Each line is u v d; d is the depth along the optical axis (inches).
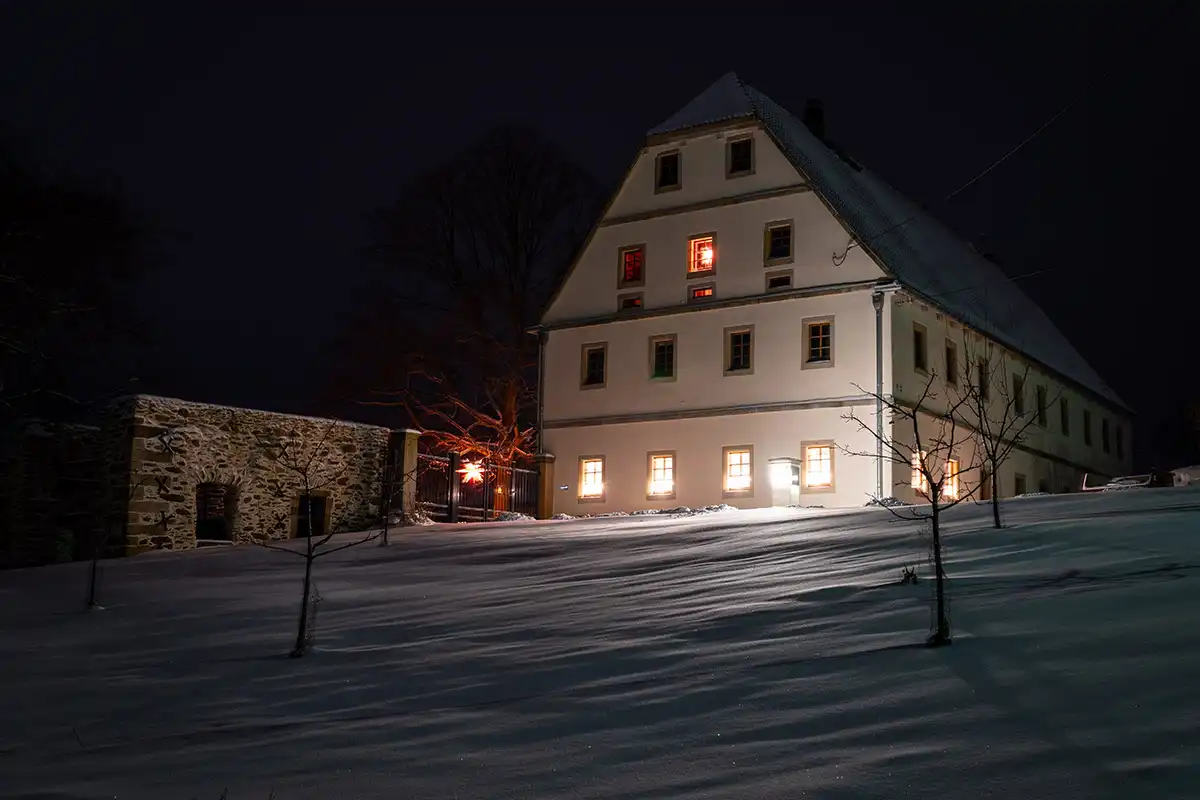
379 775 272.5
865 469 1103.0
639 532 797.9
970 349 1309.1
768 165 1227.2
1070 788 212.2
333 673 397.1
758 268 1211.2
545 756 273.4
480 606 520.7
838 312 1151.0
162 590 668.1
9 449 1013.2
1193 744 223.9
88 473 960.9
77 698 385.4
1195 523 500.7
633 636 402.3
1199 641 288.7
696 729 279.0
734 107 1274.6
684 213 1273.4
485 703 330.3
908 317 1178.0
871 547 563.8
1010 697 268.2
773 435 1166.3
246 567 769.6
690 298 1251.2
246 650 455.8
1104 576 397.1
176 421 950.4
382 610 535.5
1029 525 565.3
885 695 283.3
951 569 455.5
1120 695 257.6
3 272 1081.4
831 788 227.6
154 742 321.1
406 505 1067.9
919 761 235.8
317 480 1027.3
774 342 1185.4
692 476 1211.9
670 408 1240.2
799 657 334.6
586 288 1331.2
